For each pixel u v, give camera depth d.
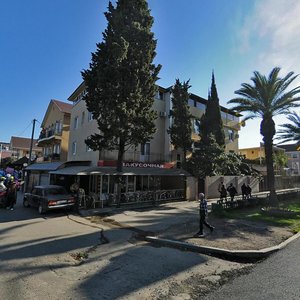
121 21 19.08
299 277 6.08
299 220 13.71
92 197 18.02
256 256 7.97
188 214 15.98
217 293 5.29
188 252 8.39
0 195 18.19
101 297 5.12
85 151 25.89
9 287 5.56
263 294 5.18
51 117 39.09
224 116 36.94
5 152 64.56
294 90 19.36
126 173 19.23
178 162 28.48
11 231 11.08
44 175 26.69
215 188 28.11
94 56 19.14
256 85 20.06
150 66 20.00
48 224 12.70
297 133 26.42
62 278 6.09
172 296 5.18
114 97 17.69
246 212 16.52
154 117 20.00
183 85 26.95
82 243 9.28
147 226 12.27
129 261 7.35
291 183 43.31
